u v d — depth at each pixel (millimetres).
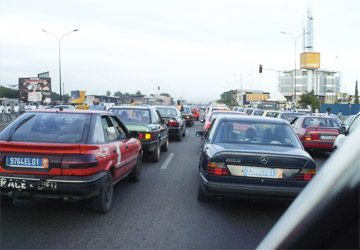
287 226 1059
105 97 104062
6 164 4746
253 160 5148
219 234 4539
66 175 4668
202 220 5121
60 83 46250
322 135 12125
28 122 5359
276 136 6059
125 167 6484
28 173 4691
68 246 4023
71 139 5055
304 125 12859
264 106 45812
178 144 15422
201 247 4074
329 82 122562
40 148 4680
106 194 5328
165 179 8016
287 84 121250
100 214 5305
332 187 908
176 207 5758
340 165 919
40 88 57188
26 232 4461
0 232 4441
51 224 4801
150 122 10484
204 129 13562
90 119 5457
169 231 4605
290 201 5117
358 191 850
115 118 6676
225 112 14922
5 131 5223
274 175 5113
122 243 4152
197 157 11555
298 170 5129
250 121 6383
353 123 9133
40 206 5672
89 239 4262
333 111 58844
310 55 105875
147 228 4707
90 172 4742
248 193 5090
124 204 5887
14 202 5871
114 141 6012
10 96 90500
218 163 5211
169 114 17328
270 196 5078
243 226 4898
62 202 5930
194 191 6910
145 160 10727
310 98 59250
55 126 5285
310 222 952
